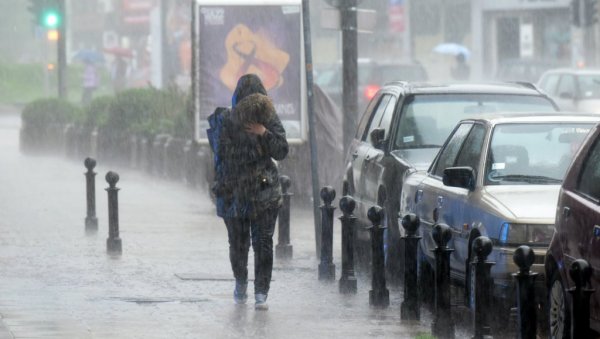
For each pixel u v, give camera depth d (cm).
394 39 13112
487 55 12531
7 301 2570
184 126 5656
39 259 3241
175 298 2670
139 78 13762
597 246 1870
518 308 1917
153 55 12675
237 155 2517
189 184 5394
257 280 2555
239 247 2586
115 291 2748
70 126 7144
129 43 15862
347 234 2809
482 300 2117
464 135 2698
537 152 2536
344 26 4003
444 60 12788
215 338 2234
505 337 2334
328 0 4009
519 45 12300
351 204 2817
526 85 3378
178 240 3659
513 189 2427
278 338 2252
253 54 4631
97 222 3816
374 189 3183
